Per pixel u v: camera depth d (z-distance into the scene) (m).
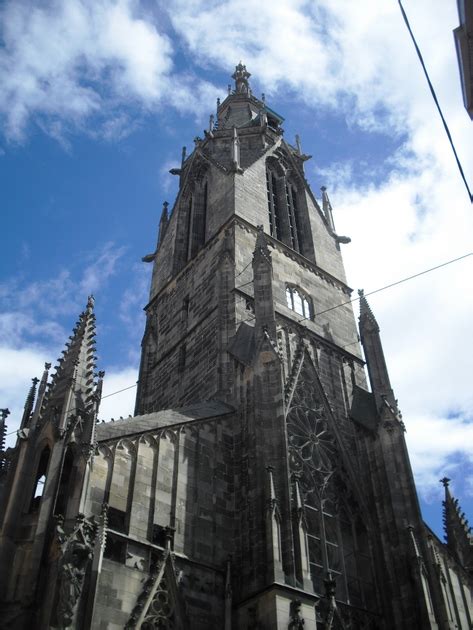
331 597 38.81
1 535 32.03
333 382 58.19
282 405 43.34
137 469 39.12
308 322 62.94
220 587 37.12
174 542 37.41
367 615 41.94
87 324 41.97
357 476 50.06
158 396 63.75
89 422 36.47
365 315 59.47
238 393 47.31
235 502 41.69
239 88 115.25
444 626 40.34
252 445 42.62
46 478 33.81
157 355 68.56
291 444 48.47
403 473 48.25
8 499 33.47
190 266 71.25
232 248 64.50
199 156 84.50
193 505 40.00
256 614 34.56
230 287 60.47
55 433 35.66
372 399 55.00
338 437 51.72
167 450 41.47
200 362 58.41
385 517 47.12
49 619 28.48
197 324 62.41
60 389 38.34
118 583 33.53
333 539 45.38
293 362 55.22
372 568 45.22
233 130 80.12
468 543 54.50
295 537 37.09
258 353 46.41
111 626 31.94
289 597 34.44
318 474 48.53
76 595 29.22
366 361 56.88
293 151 88.12
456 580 50.34
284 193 81.38
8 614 29.50
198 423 44.28
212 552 38.53
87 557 30.62
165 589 34.94
